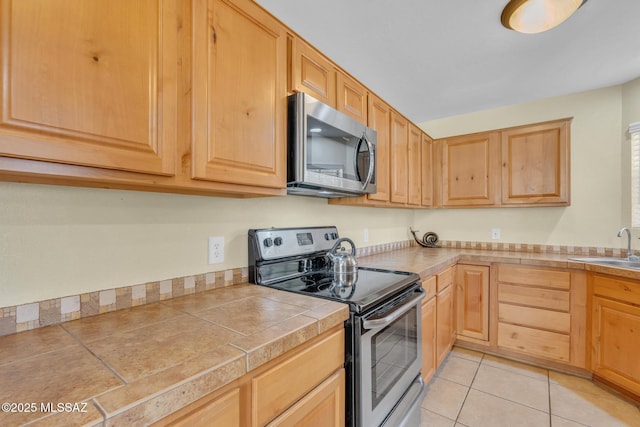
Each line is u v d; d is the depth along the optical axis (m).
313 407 0.97
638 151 2.34
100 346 0.77
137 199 1.14
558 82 2.40
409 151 2.60
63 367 0.66
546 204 2.59
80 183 0.93
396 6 1.51
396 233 3.17
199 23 0.98
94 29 0.75
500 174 2.79
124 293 1.09
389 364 1.39
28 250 0.89
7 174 0.72
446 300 2.35
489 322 2.54
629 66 2.15
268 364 0.83
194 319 0.98
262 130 1.21
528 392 2.02
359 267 1.96
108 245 1.06
